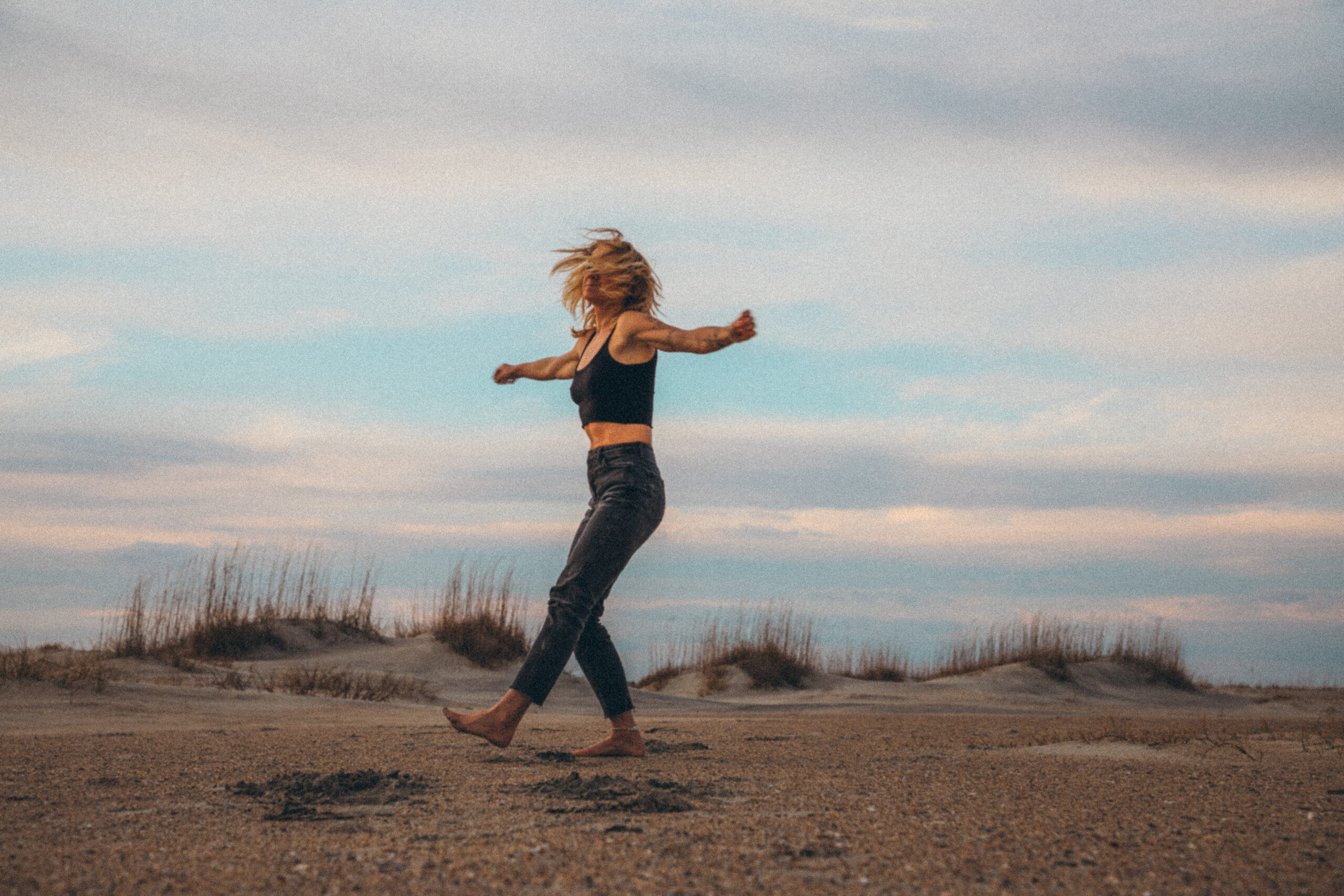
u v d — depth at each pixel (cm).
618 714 412
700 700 1373
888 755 445
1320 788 320
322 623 1519
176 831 230
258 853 203
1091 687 1838
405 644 1498
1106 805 275
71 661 992
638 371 392
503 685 1285
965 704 1514
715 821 238
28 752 417
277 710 772
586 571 378
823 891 172
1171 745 486
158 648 1258
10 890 173
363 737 509
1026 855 203
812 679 1773
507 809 259
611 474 388
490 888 173
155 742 472
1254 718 1155
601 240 410
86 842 217
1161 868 193
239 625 1393
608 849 202
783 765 387
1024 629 2022
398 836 220
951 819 246
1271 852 209
